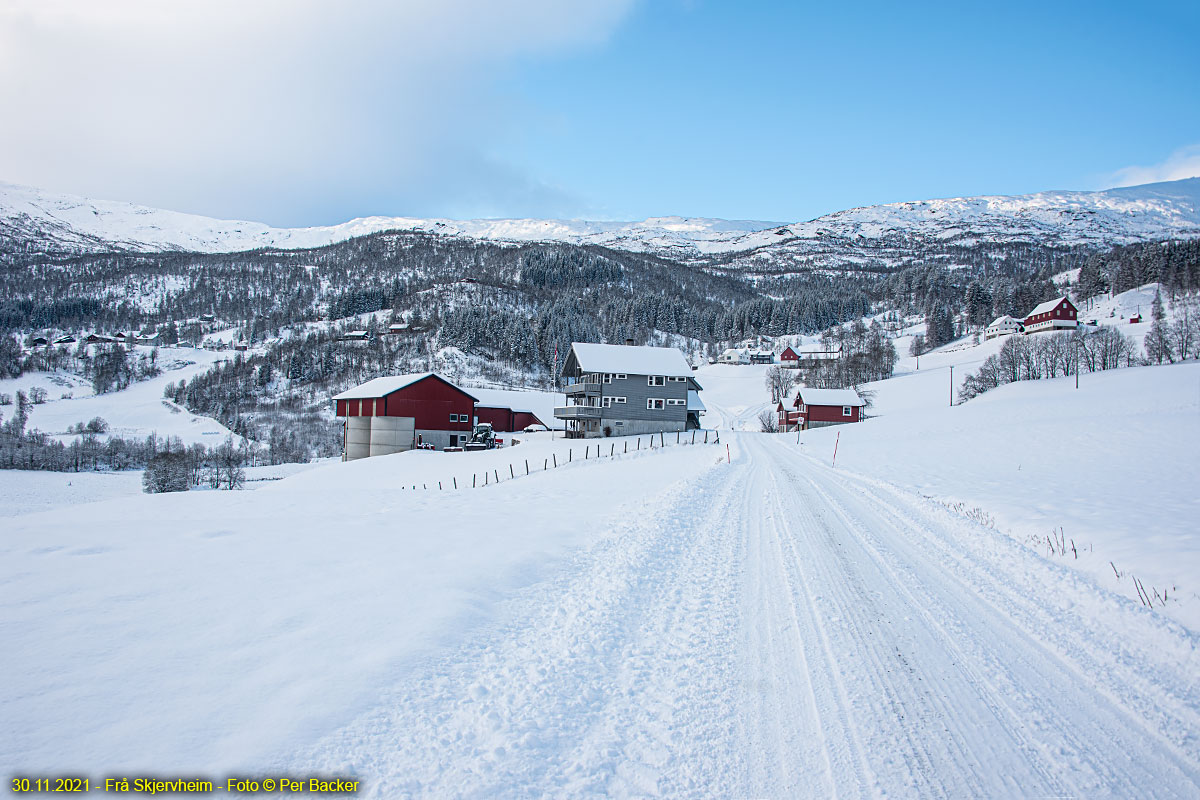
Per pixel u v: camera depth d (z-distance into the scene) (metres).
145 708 5.12
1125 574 10.02
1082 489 18.84
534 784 4.48
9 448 70.44
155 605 7.81
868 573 10.62
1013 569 10.93
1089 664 6.91
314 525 14.80
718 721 5.52
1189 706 5.95
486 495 23.91
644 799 4.39
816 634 7.68
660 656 6.94
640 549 11.85
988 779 4.77
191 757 4.43
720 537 13.70
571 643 7.08
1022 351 82.12
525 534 13.55
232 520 16.08
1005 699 6.08
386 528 14.38
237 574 9.45
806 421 72.31
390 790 4.25
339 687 5.65
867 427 55.47
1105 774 4.87
